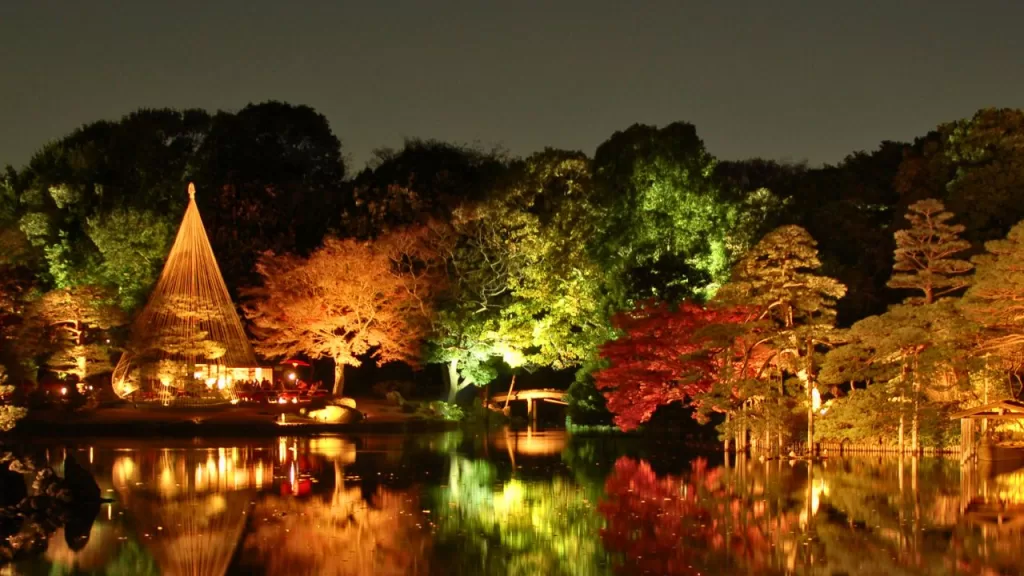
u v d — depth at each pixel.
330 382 78.31
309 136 84.75
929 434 46.00
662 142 65.69
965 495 35.38
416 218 69.62
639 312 51.94
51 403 57.75
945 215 45.97
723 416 59.16
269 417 59.34
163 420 56.88
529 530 29.72
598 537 28.78
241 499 34.66
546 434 61.41
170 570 25.38
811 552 26.86
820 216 62.28
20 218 78.06
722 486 37.69
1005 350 43.66
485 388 73.62
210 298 63.69
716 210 65.06
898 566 25.41
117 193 76.88
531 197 67.62
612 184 67.88
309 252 67.75
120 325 64.50
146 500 34.41
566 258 65.81
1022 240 39.50
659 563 25.88
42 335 58.81
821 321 45.94
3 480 34.19
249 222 72.75
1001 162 53.88
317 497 35.16
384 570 25.27
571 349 66.50
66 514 32.09
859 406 44.16
